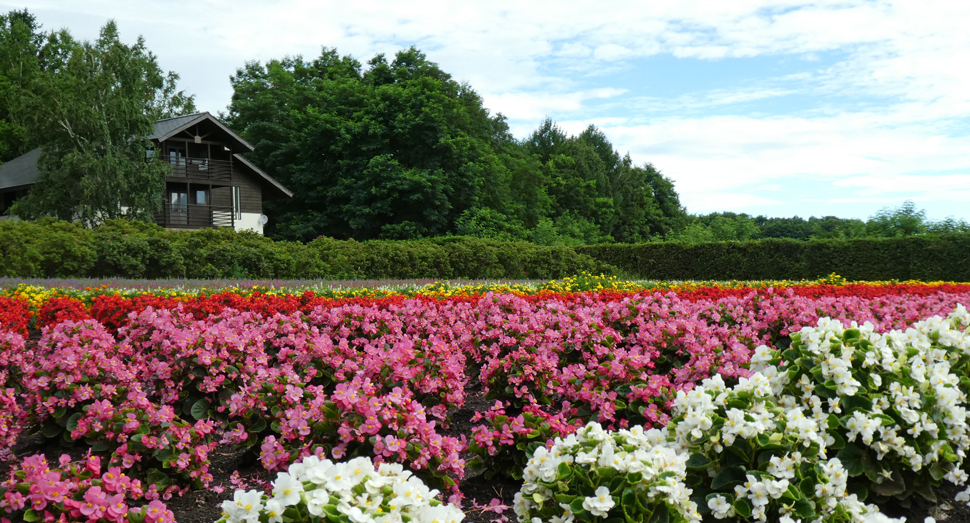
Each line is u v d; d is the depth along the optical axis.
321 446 3.23
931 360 3.55
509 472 3.70
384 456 3.21
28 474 2.57
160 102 39.34
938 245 18.02
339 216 32.53
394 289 11.76
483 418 4.84
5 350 4.83
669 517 2.37
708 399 2.76
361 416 3.25
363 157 32.59
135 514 2.51
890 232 23.11
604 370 4.22
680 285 12.88
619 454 2.45
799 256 20.47
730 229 40.22
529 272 22.33
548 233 35.62
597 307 6.75
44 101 24.84
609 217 54.34
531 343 5.25
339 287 13.70
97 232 17.39
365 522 1.95
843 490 2.57
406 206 32.38
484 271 21.56
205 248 17.25
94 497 2.47
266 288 11.16
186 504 3.44
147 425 3.56
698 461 2.66
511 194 41.59
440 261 20.69
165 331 5.11
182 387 4.61
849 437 3.02
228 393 4.56
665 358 5.11
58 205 24.05
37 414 4.18
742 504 2.50
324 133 33.38
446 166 33.12
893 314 7.49
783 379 3.25
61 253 15.01
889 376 3.20
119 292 8.56
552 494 2.51
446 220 33.00
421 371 4.12
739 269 21.66
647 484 2.36
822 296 8.40
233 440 3.78
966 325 4.17
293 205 35.81
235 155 29.94
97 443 3.62
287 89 38.28
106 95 25.62
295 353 4.88
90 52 26.52
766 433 2.65
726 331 5.58
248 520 2.01
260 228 31.83
